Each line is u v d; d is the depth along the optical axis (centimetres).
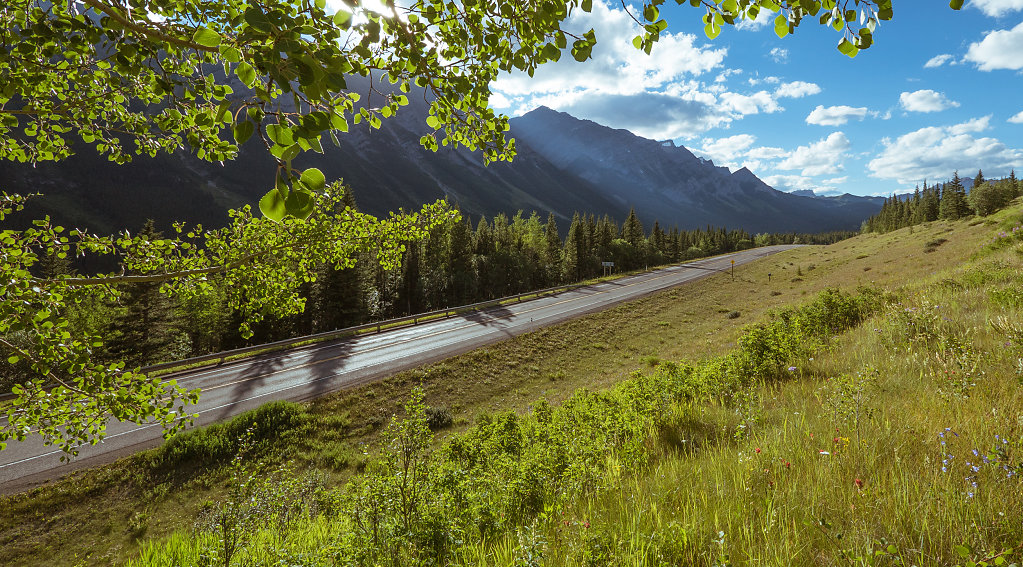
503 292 6341
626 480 417
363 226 575
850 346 849
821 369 724
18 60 269
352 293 3988
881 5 143
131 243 396
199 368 2011
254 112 105
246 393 1694
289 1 149
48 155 372
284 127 103
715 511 277
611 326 2920
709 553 242
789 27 167
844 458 318
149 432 1293
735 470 350
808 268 4644
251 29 110
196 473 1149
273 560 374
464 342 2462
